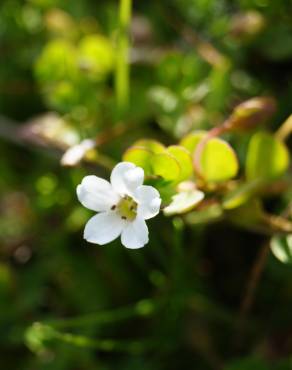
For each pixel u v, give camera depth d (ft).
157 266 0.41
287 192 0.37
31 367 0.41
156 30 0.47
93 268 0.42
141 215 0.29
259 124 0.35
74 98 0.43
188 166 0.32
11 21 0.49
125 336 0.41
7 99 0.48
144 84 0.43
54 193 0.45
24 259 0.45
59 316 0.42
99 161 0.37
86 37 0.48
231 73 0.42
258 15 0.40
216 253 0.42
